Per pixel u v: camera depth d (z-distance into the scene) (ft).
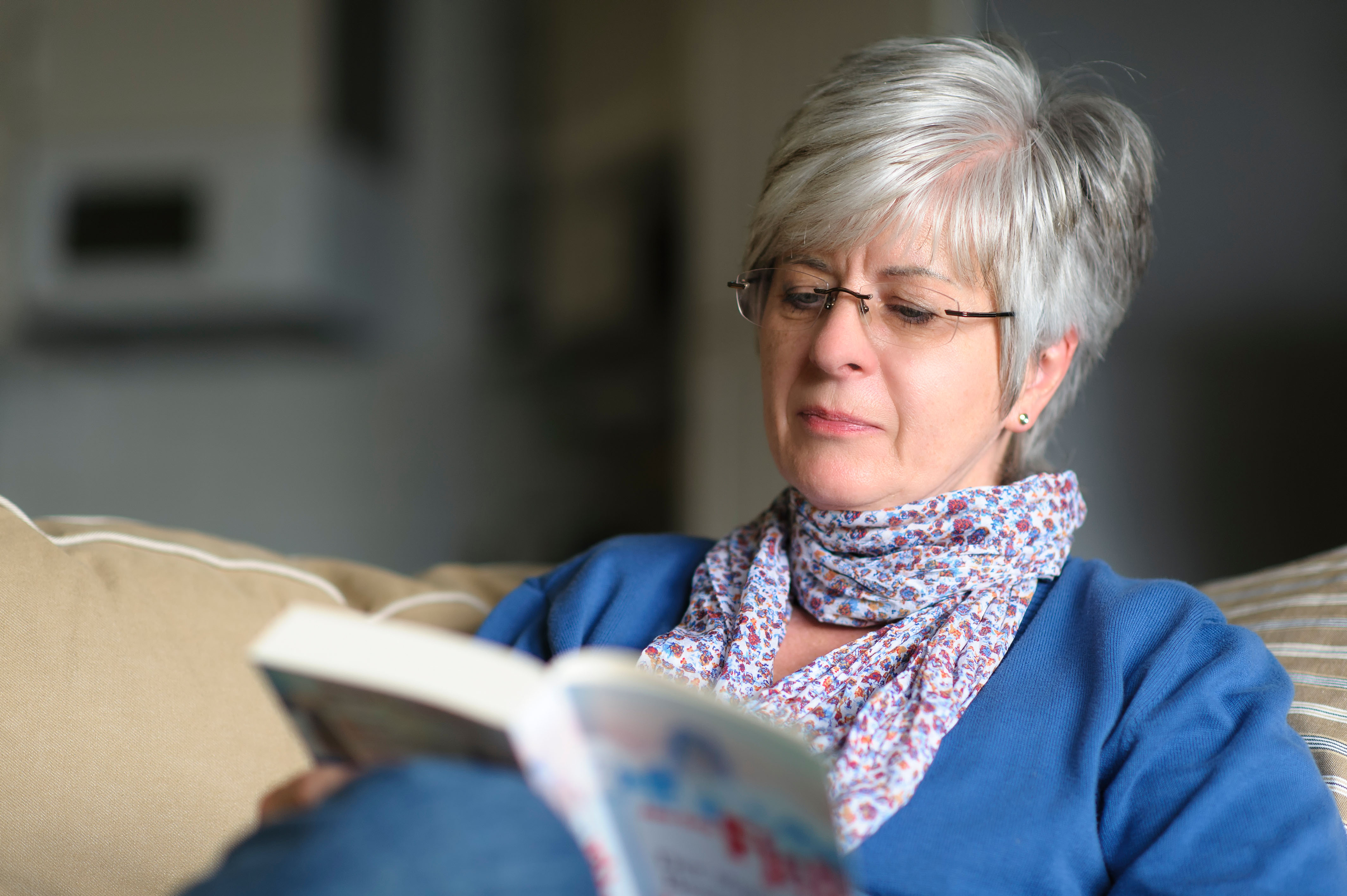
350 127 13.98
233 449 13.76
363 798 1.39
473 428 13.53
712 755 1.46
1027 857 2.33
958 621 2.71
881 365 2.78
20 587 2.83
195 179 14.05
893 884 2.35
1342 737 2.84
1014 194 2.76
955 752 2.51
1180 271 7.23
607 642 3.14
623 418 13.00
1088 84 3.34
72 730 2.73
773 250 3.01
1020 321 2.81
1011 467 3.19
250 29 14.02
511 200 13.69
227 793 2.90
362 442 13.73
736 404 12.09
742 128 12.03
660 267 12.82
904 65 2.89
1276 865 2.15
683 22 12.53
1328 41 6.87
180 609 3.12
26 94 14.05
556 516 13.29
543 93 13.57
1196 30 7.17
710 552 3.24
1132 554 7.34
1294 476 7.01
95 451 13.83
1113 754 2.47
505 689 1.40
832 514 2.90
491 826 1.33
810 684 2.67
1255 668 2.59
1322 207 6.90
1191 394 7.23
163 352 13.91
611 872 1.54
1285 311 7.01
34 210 14.02
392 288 13.82
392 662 1.42
